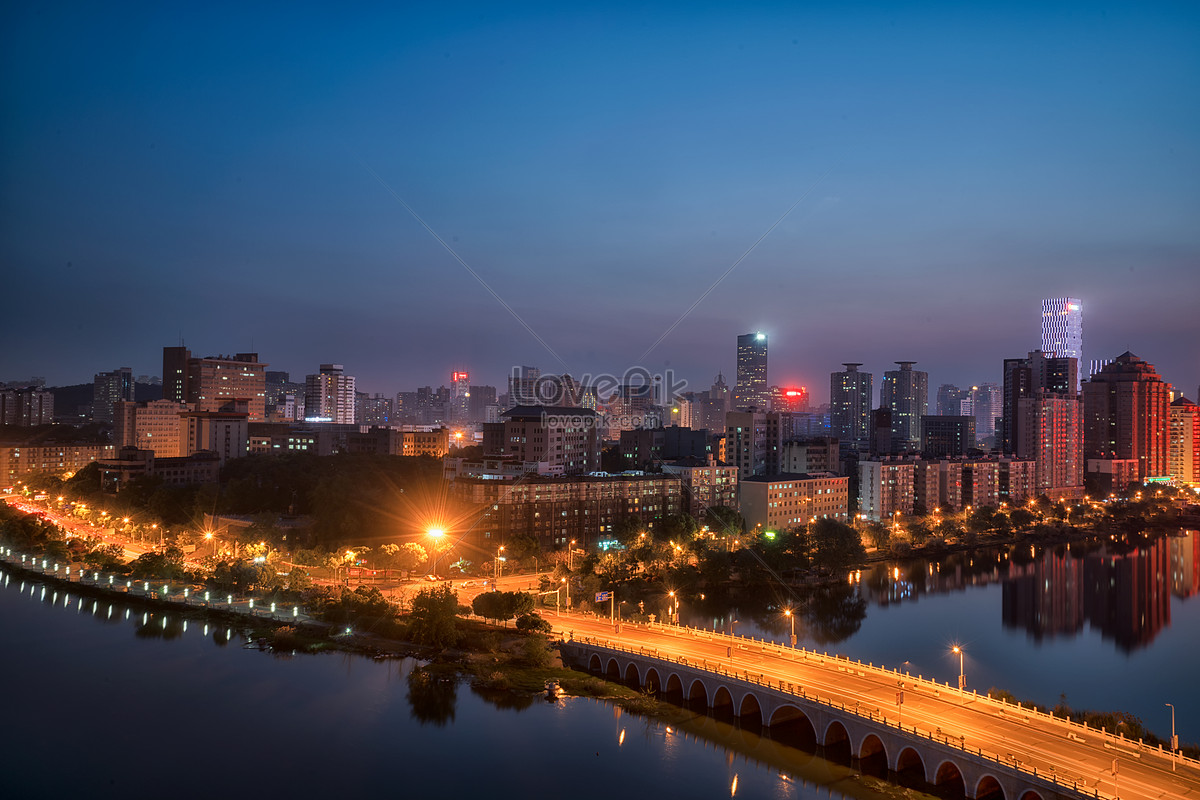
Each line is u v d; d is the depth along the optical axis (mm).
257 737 152375
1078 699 186250
